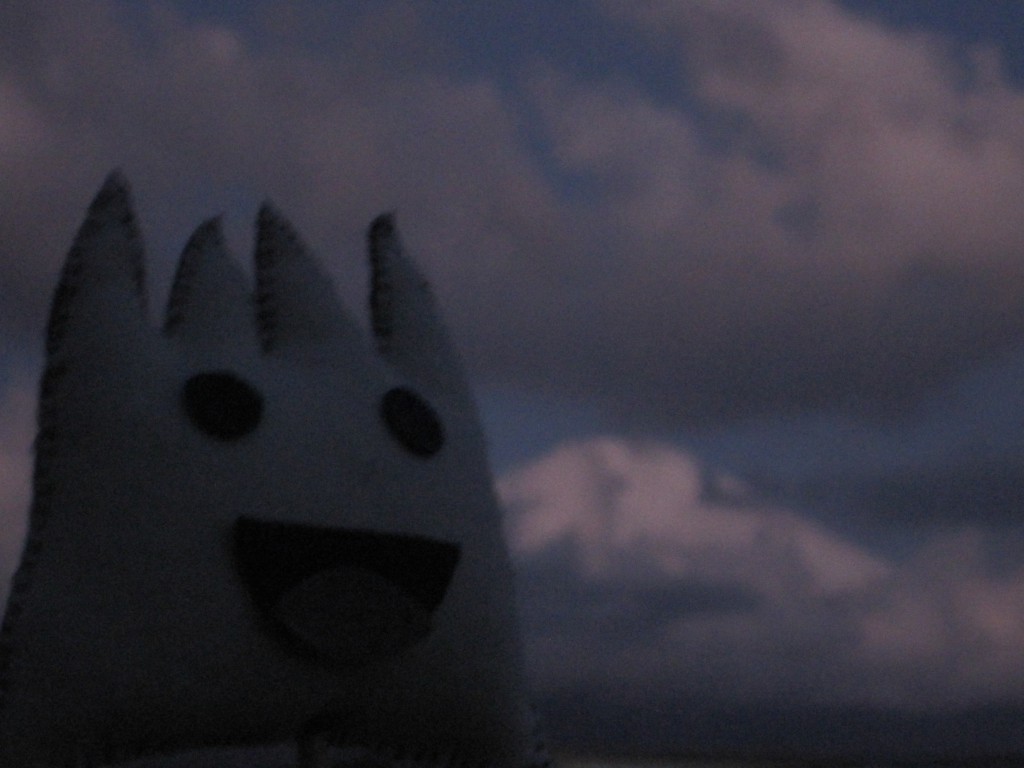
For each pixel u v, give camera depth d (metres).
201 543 0.43
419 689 0.45
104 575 0.42
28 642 0.42
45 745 0.41
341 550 0.44
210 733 0.43
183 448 0.43
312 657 0.43
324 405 0.45
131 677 0.42
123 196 0.45
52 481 0.43
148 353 0.44
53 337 0.44
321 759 0.44
